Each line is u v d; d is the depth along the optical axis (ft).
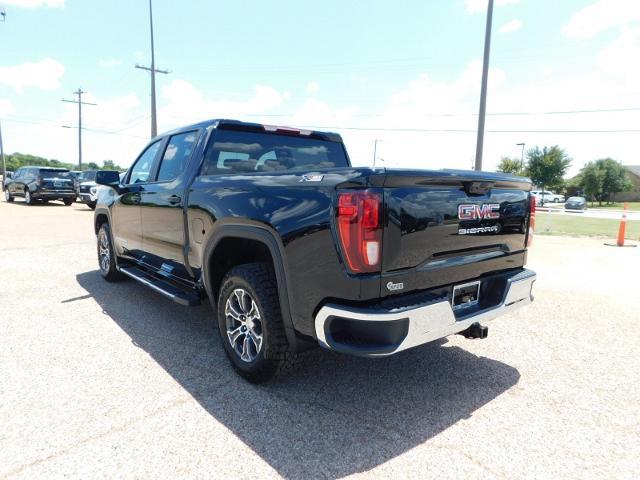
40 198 65.72
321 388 9.69
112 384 9.68
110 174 15.92
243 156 12.34
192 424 8.17
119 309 15.12
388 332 7.27
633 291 18.71
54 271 21.11
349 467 7.04
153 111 87.15
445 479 6.81
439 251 8.26
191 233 11.43
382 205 7.22
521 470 7.06
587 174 215.72
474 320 8.75
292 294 8.23
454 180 8.25
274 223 8.42
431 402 9.18
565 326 14.20
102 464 6.98
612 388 9.96
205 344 12.10
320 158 14.17
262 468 6.98
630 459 7.40
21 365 10.56
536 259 26.78
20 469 6.82
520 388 9.89
